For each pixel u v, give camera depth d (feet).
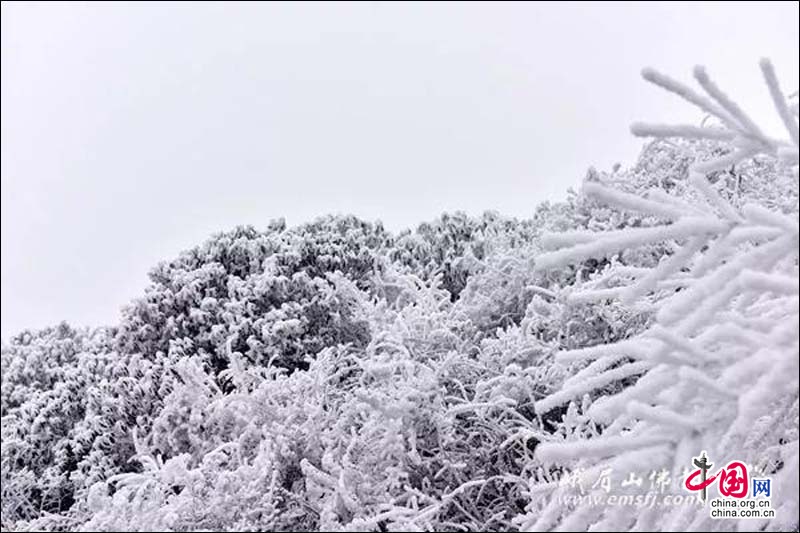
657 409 6.12
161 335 14.98
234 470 9.59
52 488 14.96
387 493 8.94
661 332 6.34
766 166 12.67
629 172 15.16
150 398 13.19
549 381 10.80
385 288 15.37
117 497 8.21
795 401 6.88
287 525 9.03
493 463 10.66
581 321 11.79
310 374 10.69
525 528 8.21
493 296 13.87
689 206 7.49
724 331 6.25
